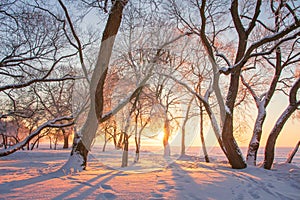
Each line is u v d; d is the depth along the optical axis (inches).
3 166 451.5
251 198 201.8
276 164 517.3
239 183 258.8
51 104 851.4
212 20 510.3
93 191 195.3
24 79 569.3
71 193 188.2
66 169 309.6
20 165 474.6
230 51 574.9
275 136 438.3
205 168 378.0
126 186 216.4
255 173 348.5
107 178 253.6
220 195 203.3
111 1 337.7
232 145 394.0
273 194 223.1
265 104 507.8
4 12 415.5
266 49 519.5
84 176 267.4
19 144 353.1
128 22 335.0
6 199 170.6
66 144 1489.9
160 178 258.8
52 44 505.7
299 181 297.1
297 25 355.3
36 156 898.1
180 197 187.0
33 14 435.2
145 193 193.5
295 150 563.5
